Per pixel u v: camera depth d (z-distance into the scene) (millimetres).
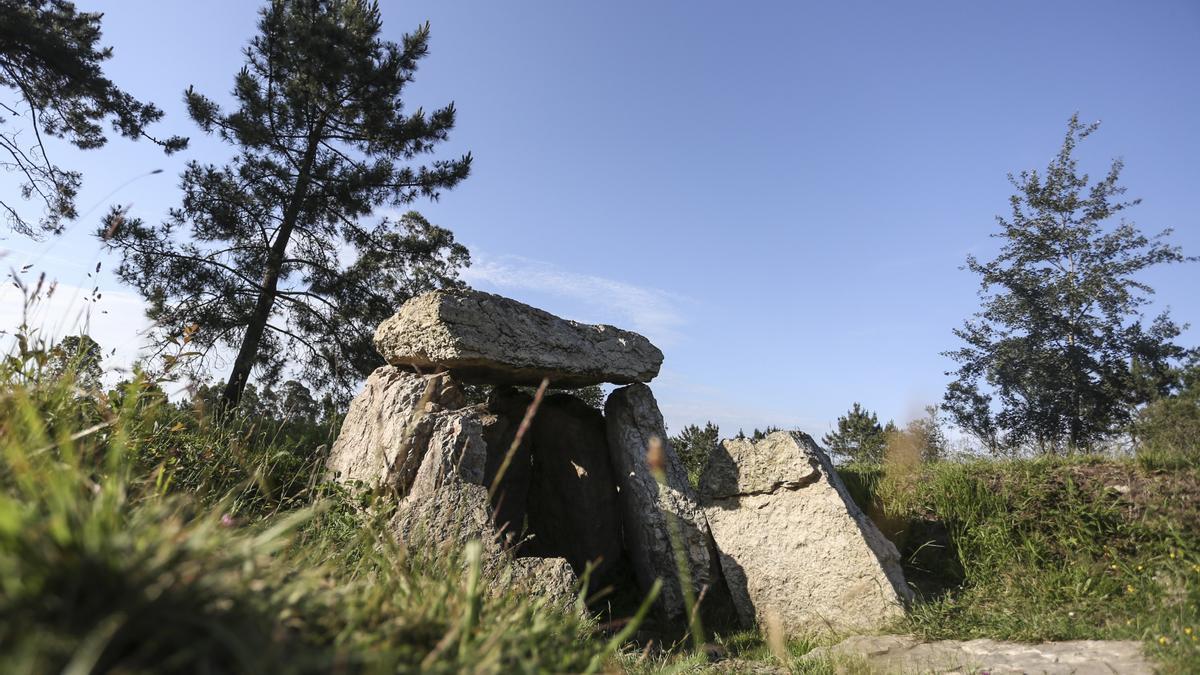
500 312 7750
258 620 1550
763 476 7262
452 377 8070
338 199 14664
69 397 3539
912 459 8375
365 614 1917
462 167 15461
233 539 2000
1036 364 20922
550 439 8656
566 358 7992
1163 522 6008
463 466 6582
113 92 15289
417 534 4047
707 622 6828
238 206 14414
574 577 5219
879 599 6105
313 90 14484
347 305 15109
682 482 7812
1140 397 19953
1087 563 5973
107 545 1396
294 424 9367
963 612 5867
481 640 1939
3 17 13359
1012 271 21984
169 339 4488
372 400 8008
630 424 8289
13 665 1153
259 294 14320
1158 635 4477
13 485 1926
